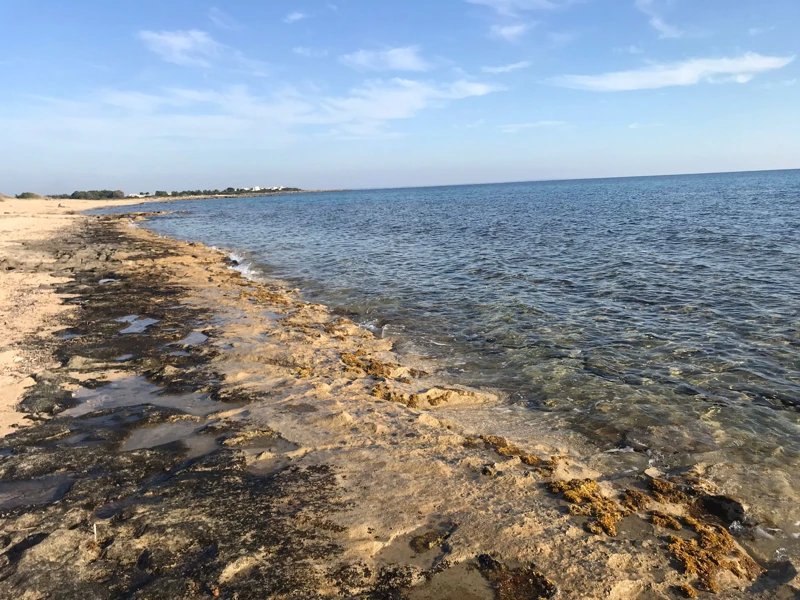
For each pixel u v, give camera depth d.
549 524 5.32
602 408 8.59
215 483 6.02
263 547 4.81
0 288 17.97
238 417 7.99
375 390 9.15
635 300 15.12
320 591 4.28
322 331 13.13
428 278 19.95
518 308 14.85
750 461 6.88
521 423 8.16
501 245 28.31
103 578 4.41
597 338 12.05
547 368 10.42
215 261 26.28
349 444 7.13
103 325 13.32
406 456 6.77
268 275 22.55
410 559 4.78
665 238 27.62
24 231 41.56
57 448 6.96
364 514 5.45
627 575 4.64
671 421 8.06
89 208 96.62
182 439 7.32
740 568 4.85
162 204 119.31
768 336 11.52
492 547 4.95
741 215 37.84
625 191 100.69
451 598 4.33
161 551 4.72
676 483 6.36
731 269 18.48
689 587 4.55
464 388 9.58
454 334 12.93
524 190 153.38
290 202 123.94
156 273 21.62
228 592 4.20
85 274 21.27
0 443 7.17
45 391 8.90
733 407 8.45
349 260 25.48
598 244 26.81
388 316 14.77
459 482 6.15
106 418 8.02
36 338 12.14
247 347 11.48
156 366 10.42
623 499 5.90
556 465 6.61
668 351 11.02
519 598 4.34
